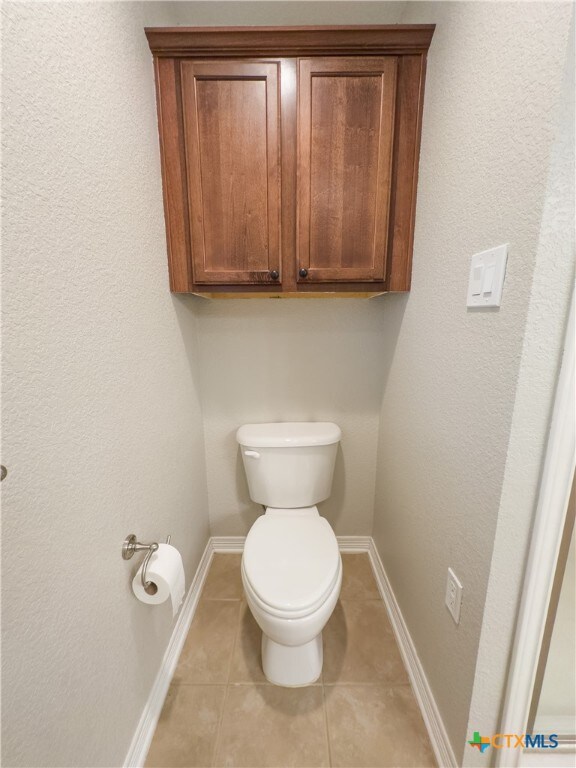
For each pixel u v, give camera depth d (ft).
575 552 2.47
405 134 3.40
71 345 2.00
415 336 3.56
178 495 3.93
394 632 4.14
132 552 2.64
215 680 3.59
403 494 3.96
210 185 3.50
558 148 1.69
